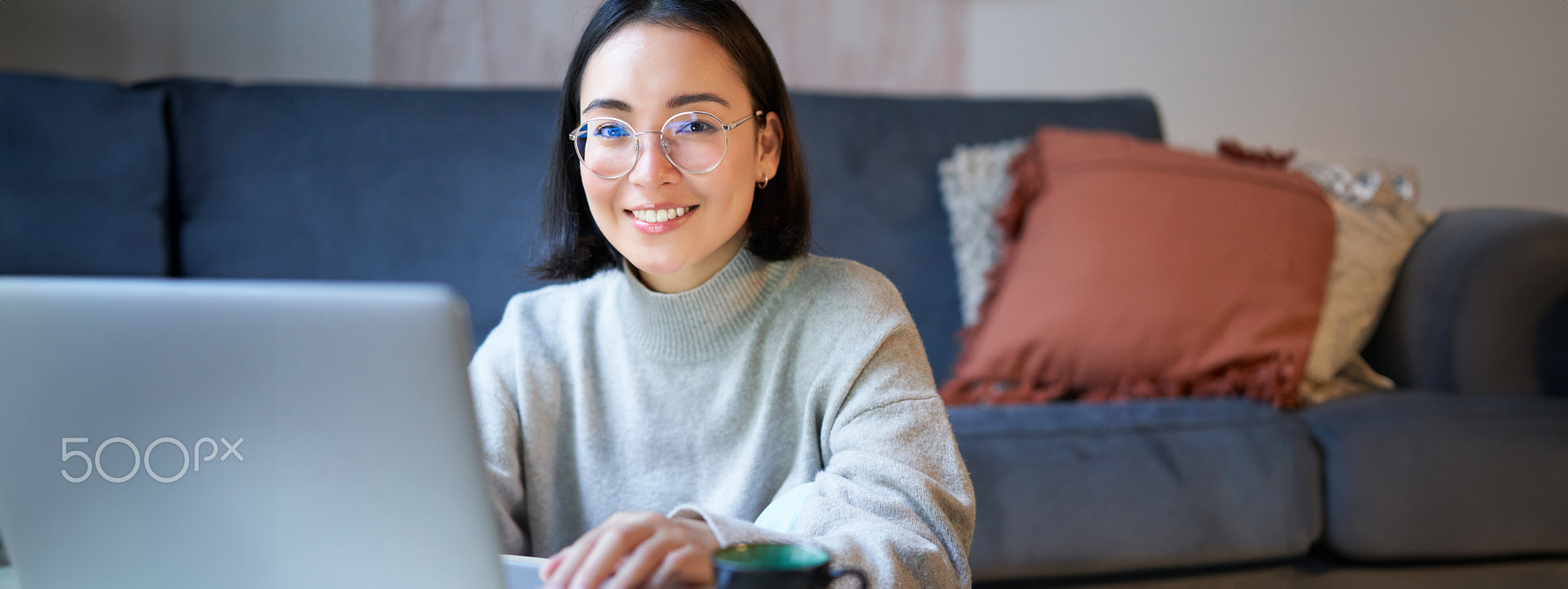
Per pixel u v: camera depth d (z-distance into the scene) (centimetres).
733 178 90
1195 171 196
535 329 104
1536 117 283
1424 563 160
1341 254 193
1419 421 160
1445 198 285
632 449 100
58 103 175
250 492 56
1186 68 278
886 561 69
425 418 53
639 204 89
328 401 54
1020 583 154
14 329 56
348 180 188
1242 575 158
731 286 96
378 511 55
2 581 70
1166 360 180
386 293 52
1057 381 184
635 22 90
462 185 192
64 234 170
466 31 243
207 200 183
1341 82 282
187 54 230
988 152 212
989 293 199
